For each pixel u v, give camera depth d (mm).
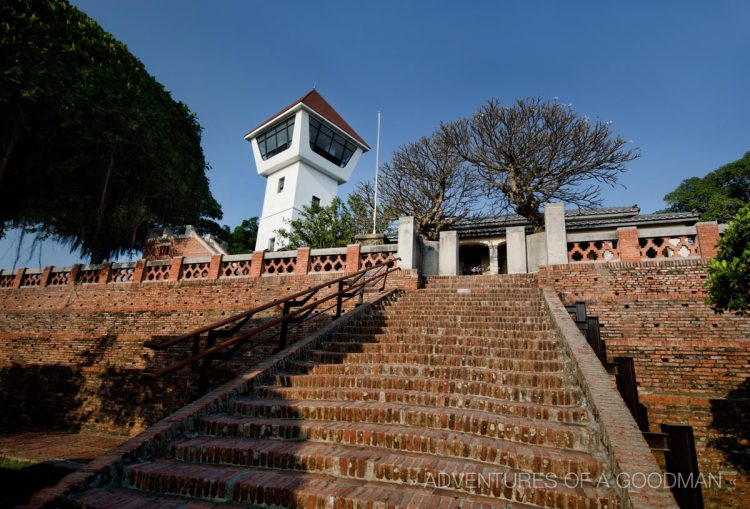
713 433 6918
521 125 21000
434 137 22875
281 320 6832
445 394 5273
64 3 10227
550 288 9430
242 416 5180
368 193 24812
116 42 11734
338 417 4992
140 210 12227
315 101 31266
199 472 3873
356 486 3570
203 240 23969
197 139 15680
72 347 12938
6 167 8977
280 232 21578
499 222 20375
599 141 20031
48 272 14961
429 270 14523
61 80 8742
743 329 7906
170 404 10633
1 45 7914
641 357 8273
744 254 5152
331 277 11586
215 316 12016
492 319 8297
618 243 9766
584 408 4668
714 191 28641
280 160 29703
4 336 13852
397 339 7570
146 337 12305
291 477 3783
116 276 13969
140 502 3508
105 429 10930
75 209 12125
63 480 3682
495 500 3395
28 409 12031
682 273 8766
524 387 5363
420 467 3670
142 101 11211
